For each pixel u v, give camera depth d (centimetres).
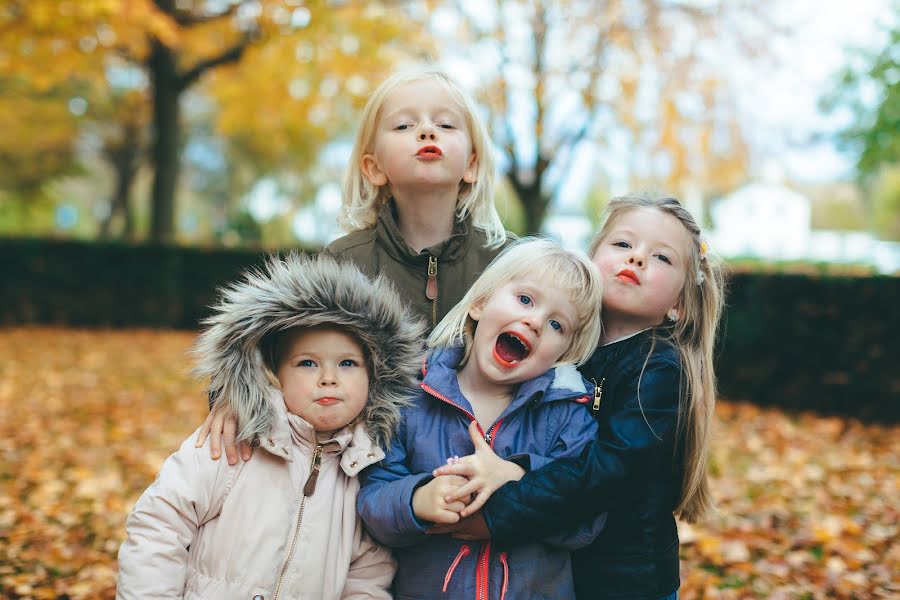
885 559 376
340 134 1816
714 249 208
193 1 1266
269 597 173
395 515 172
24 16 923
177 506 175
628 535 187
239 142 2591
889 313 660
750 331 720
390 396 186
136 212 3259
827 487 491
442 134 208
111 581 333
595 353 196
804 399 700
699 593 334
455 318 195
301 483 180
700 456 199
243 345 178
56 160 2091
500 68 1141
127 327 1211
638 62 1150
